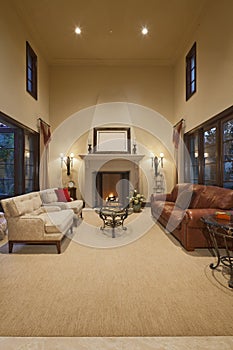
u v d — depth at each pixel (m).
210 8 4.87
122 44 6.59
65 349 1.64
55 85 7.66
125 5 5.08
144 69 7.72
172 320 1.94
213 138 5.21
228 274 2.78
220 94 4.53
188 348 1.64
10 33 4.77
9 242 3.53
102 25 5.74
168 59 7.46
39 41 6.35
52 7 5.09
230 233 2.66
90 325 1.88
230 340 1.72
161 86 7.75
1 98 4.39
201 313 2.03
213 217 3.04
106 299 2.25
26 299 2.25
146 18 5.50
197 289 2.43
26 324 1.90
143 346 1.66
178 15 5.40
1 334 1.79
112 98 7.71
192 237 3.55
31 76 6.25
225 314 2.02
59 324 1.89
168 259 3.26
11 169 6.12
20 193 5.77
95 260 3.23
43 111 7.04
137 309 2.09
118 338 1.74
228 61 4.20
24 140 5.82
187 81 6.50
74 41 6.41
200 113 5.54
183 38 6.30
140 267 2.99
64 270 2.90
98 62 7.56
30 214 3.93
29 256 3.38
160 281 2.61
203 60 5.32
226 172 4.62
